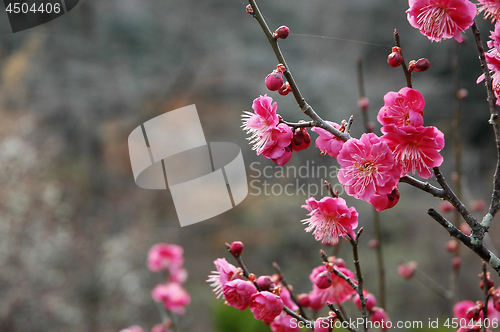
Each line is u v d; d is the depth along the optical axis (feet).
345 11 25.23
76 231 23.03
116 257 21.31
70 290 20.22
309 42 25.94
